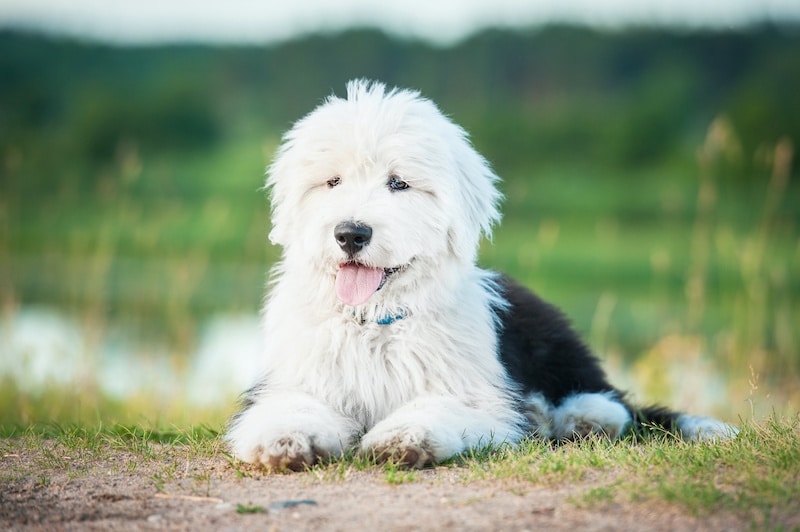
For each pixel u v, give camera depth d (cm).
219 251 2784
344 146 553
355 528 384
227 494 443
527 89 6538
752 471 430
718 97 6003
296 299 564
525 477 447
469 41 6900
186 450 552
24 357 993
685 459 458
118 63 7888
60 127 5744
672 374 1023
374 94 589
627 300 2244
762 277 1311
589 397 617
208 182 4553
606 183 4541
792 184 3853
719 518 382
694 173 4391
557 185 4512
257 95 6550
